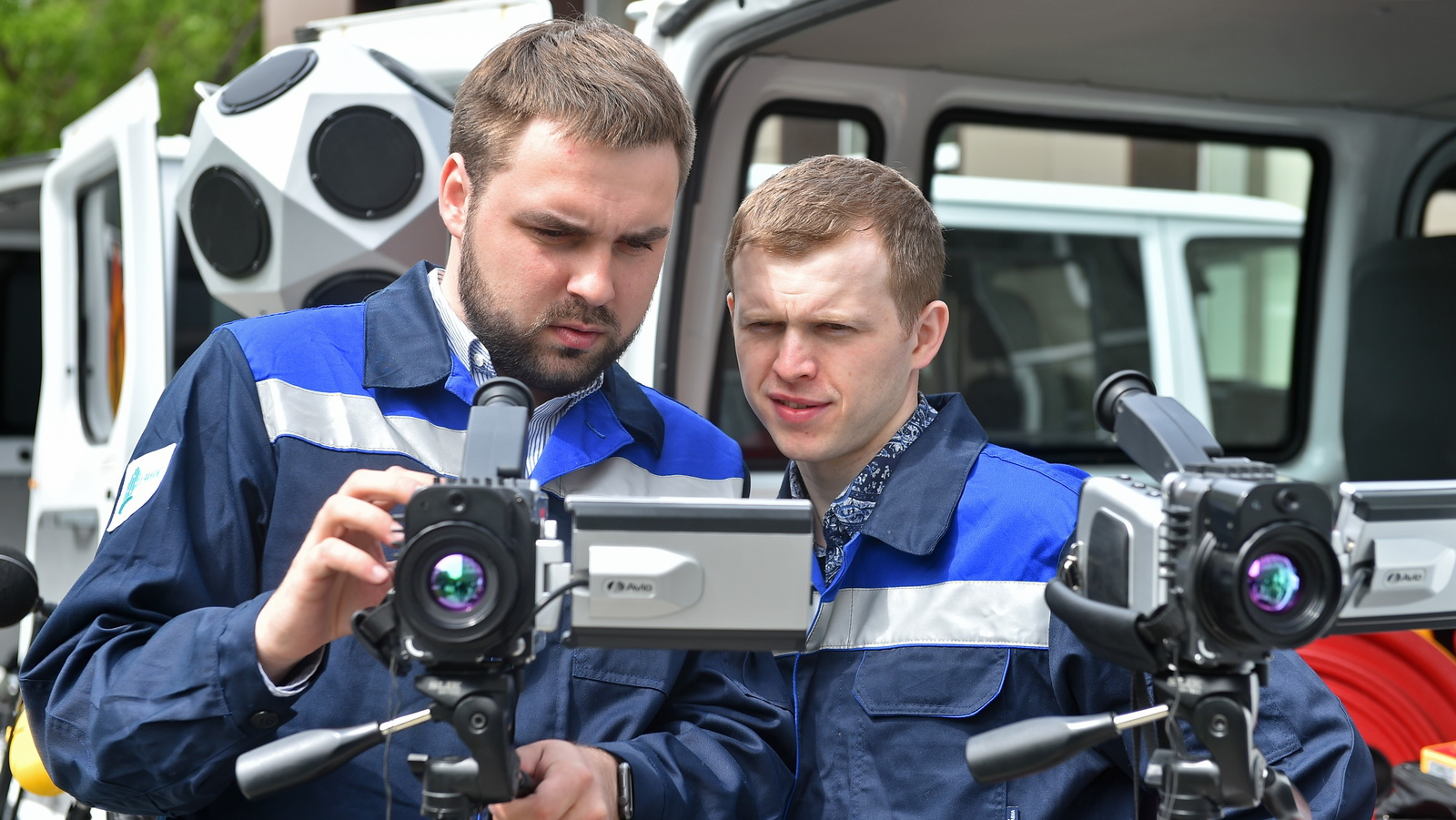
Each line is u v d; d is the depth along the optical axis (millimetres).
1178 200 3760
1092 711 1672
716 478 1879
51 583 3828
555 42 1604
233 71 11672
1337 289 3826
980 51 3115
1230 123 3658
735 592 1238
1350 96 3576
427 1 4141
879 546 1805
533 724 1651
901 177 1780
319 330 1720
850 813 1750
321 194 2682
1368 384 3635
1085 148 3615
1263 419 3904
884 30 2928
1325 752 1587
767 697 1793
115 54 11438
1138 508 1258
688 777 1629
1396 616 1303
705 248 3066
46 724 1523
